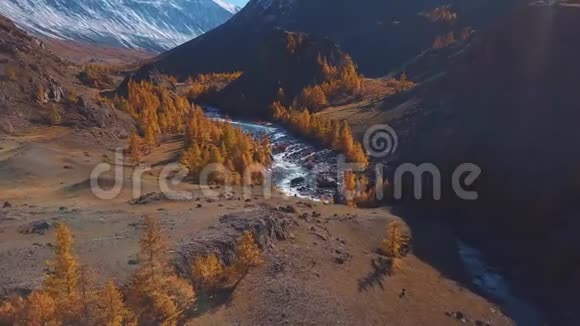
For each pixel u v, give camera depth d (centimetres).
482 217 7012
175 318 3234
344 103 14762
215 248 4138
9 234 4372
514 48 9338
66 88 13250
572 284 5262
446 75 11338
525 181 6944
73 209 5331
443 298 4959
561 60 8312
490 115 8631
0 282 3281
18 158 7381
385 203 7994
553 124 7462
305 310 3931
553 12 8994
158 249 3309
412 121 10481
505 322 4784
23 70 11688
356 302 4344
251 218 4894
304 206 6744
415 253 5862
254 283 4056
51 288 2814
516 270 5847
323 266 4741
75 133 9825
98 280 3356
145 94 14438
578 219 5941
